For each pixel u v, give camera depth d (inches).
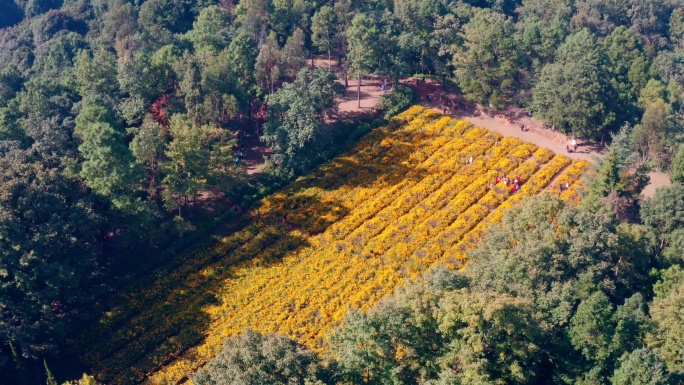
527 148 4788.4
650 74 5502.0
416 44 5128.0
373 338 2674.7
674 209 3705.7
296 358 2544.3
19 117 4404.5
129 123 4404.5
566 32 6338.6
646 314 3216.0
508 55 5108.3
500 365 2719.0
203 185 4042.8
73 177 3853.3
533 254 3115.2
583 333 2851.9
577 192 4288.9
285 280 3747.5
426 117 5073.8
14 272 3319.4
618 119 4849.9
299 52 5201.8
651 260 3602.4
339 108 5137.8
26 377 3223.4
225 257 3924.7
